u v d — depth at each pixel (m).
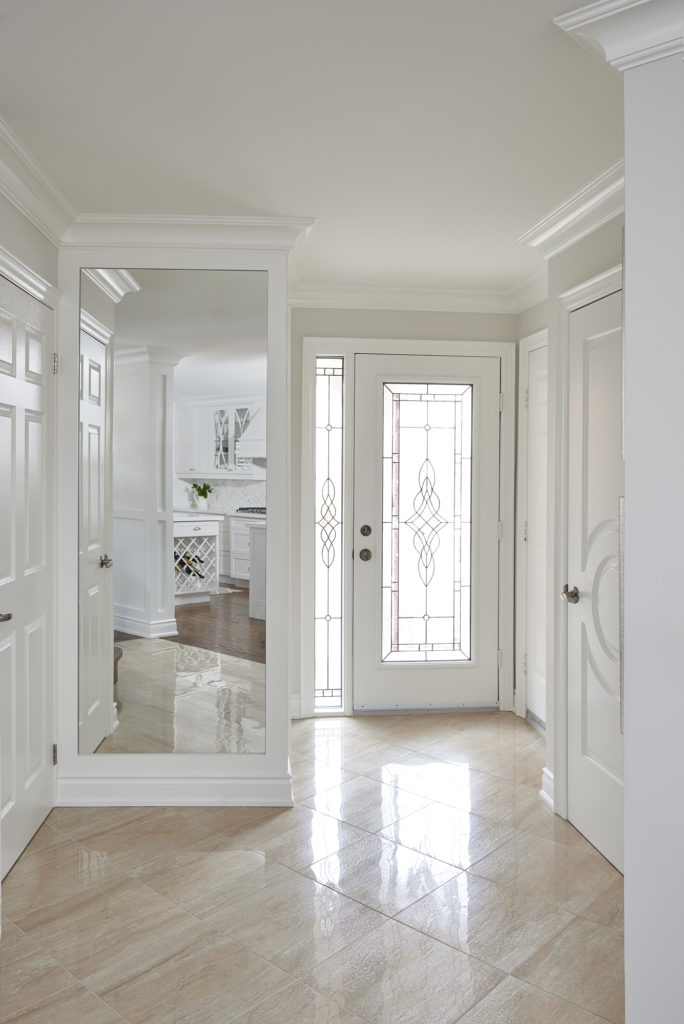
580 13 1.80
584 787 3.05
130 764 3.34
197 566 3.35
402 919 2.47
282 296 3.32
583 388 3.05
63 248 3.25
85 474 3.29
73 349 3.26
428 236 3.50
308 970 2.21
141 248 3.28
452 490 4.66
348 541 4.56
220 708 3.36
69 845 2.96
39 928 2.40
